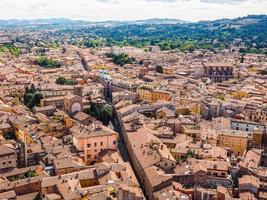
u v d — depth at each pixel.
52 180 179.25
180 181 191.25
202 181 194.12
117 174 192.50
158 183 181.75
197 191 180.25
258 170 199.50
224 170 195.12
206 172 193.50
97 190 169.88
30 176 192.62
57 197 167.38
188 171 196.12
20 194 179.38
